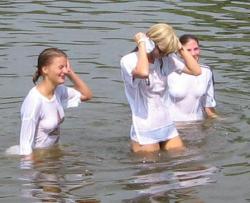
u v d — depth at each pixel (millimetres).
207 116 18297
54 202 12992
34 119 15422
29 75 20984
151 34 15258
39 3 29969
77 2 30219
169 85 18047
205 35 25094
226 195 13273
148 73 15094
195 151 15695
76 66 21781
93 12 28344
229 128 17359
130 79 15352
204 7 29312
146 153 15570
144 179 14055
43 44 23875
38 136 15750
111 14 27984
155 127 15734
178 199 13102
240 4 30078
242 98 19594
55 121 15828
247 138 16547
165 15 27828
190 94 18016
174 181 13938
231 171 14453
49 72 15438
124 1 30438
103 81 20688
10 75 20969
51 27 25984
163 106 15898
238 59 22578
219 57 22766
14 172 14461
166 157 15320
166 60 15883
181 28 25859
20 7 29125
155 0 30609
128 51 23203
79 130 17188
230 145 16078
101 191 13477
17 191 13500
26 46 23625
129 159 15258
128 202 12977
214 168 14633
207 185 13734
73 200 13070
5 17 27375
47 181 14000
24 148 15453
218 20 27203
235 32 25547
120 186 13719
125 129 17344
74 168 14695
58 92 16062
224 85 20500
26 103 15484
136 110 15750
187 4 29828
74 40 24375
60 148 15867
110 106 18922
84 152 15695
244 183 13820
